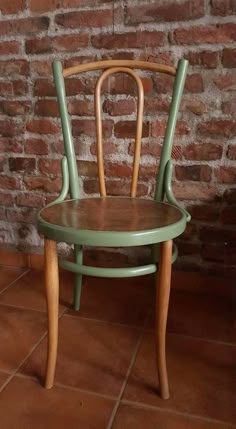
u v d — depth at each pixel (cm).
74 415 75
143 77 116
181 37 110
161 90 116
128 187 127
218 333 104
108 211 84
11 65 129
